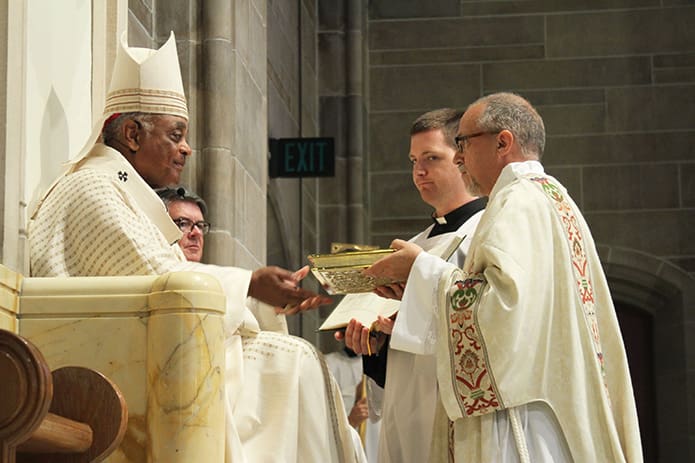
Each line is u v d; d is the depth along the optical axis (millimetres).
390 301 5570
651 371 13367
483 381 4391
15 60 4559
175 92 5059
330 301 4871
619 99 13312
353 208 13156
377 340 5461
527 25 13531
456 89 13539
